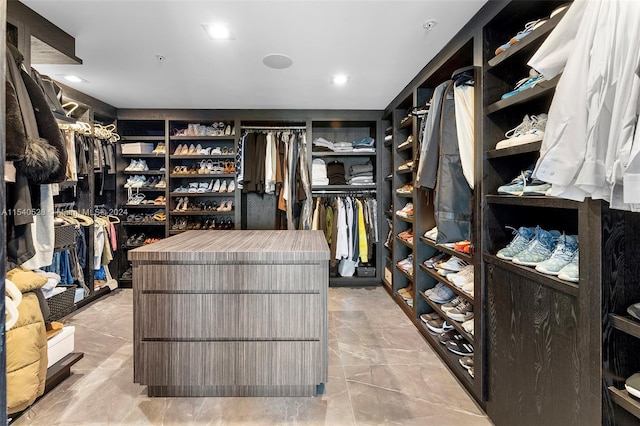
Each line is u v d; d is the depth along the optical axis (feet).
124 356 7.16
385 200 12.64
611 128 2.77
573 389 3.54
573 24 3.44
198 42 6.81
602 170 2.92
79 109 9.88
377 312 9.93
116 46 6.99
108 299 11.24
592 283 3.28
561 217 5.36
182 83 9.43
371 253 12.57
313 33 6.43
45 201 6.26
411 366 6.73
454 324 6.75
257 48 7.10
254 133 12.19
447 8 5.52
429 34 6.44
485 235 5.37
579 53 3.10
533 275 4.12
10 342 4.99
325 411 5.31
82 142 9.74
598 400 3.22
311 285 5.53
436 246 7.51
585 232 3.37
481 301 5.38
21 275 5.45
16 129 4.33
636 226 3.26
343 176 13.12
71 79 9.04
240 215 12.57
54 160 4.97
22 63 5.18
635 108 2.61
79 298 9.68
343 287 12.74
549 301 3.92
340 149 12.95
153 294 5.49
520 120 5.43
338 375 6.39
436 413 5.29
